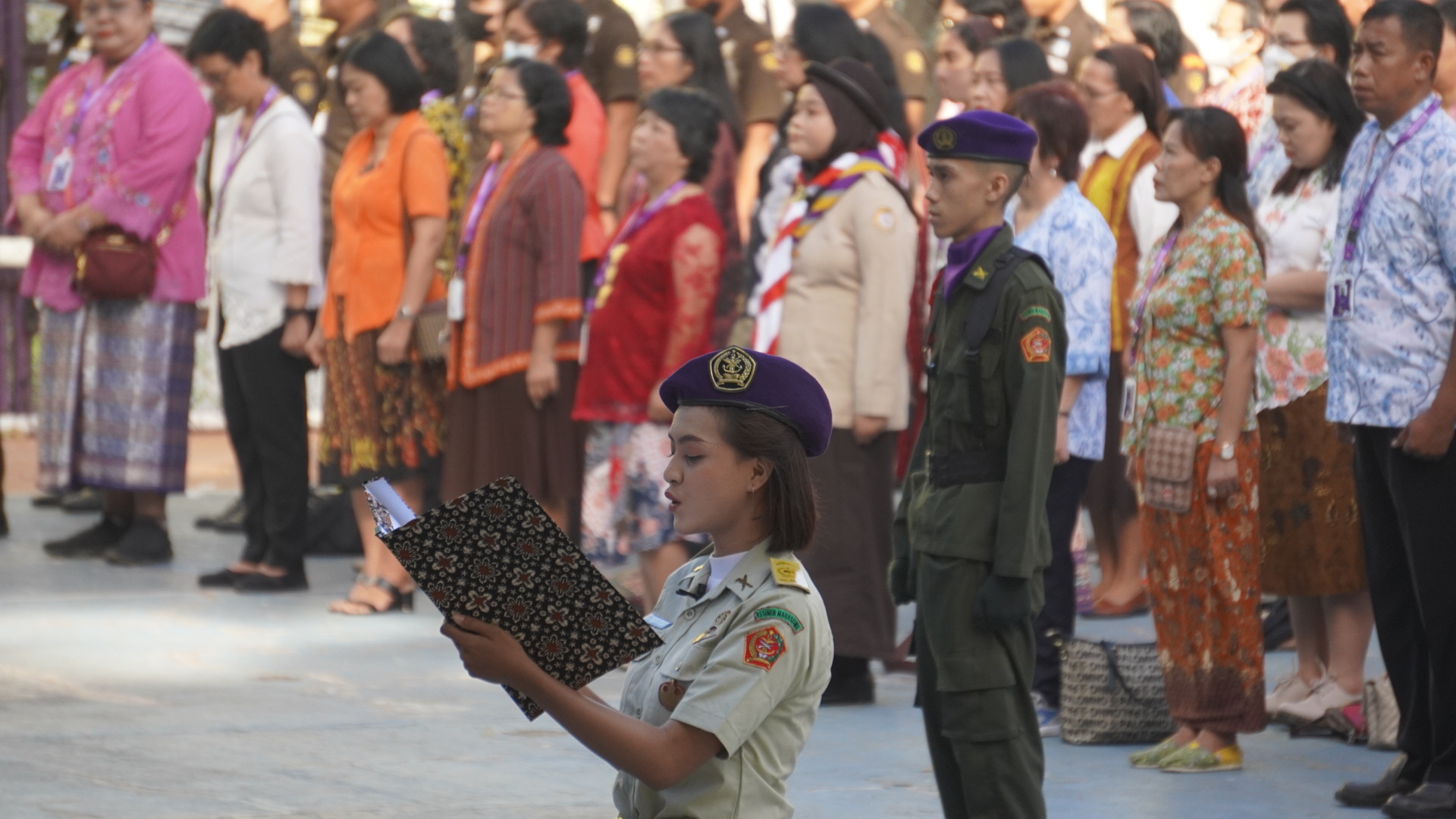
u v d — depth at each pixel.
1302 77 13.21
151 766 11.63
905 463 15.55
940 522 9.09
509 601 5.63
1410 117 10.61
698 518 6.45
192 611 17.50
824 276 13.71
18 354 30.89
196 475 27.69
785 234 13.92
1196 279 11.66
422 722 13.05
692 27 18.52
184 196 20.17
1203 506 11.67
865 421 13.50
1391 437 10.66
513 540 5.50
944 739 9.23
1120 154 17.23
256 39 18.78
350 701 13.70
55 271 20.22
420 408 17.44
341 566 20.52
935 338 9.47
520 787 11.27
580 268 17.92
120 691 13.94
